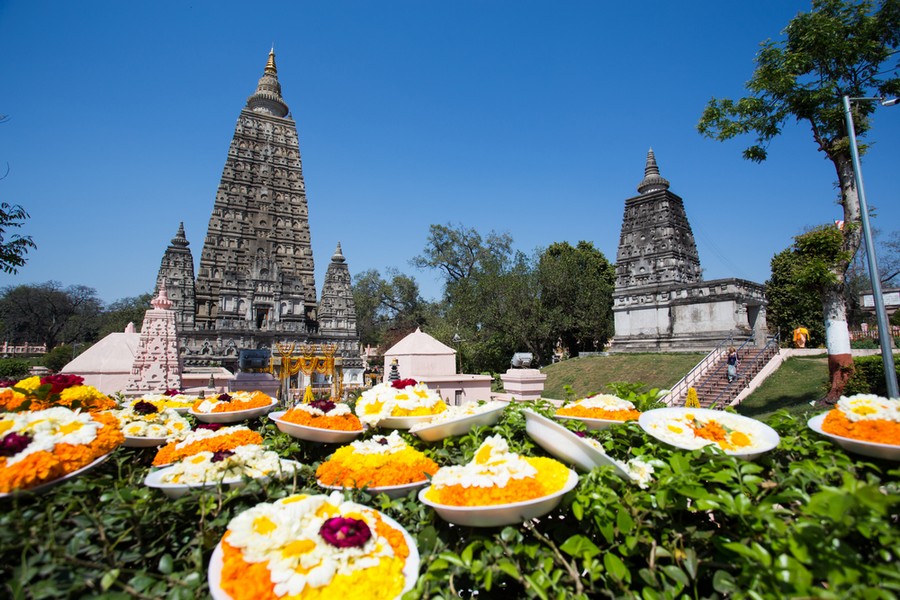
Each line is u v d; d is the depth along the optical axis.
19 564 2.59
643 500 3.04
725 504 2.68
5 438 3.06
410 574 2.58
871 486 2.23
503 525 2.88
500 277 42.16
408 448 4.01
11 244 12.33
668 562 2.99
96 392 5.83
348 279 48.38
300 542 2.47
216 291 42.28
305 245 46.97
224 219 43.56
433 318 63.16
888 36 13.97
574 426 4.78
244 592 2.30
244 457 3.65
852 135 12.48
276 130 47.47
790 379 21.48
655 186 36.97
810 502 2.42
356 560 2.48
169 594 2.46
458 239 55.69
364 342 70.88
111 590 2.53
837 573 2.18
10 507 2.86
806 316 36.75
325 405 4.86
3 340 71.38
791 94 14.60
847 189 14.45
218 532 3.06
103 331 67.88
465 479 2.96
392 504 3.33
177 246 41.06
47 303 75.56
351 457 3.80
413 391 5.01
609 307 42.06
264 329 42.56
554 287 41.50
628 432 4.45
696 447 3.54
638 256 36.25
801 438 3.94
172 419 5.51
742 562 2.52
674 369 26.03
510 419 5.04
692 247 36.84
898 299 16.28
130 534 3.01
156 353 13.90
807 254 14.52
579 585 2.58
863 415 3.50
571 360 34.69
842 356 14.28
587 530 3.13
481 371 41.19
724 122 16.12
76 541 2.62
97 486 3.36
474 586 3.02
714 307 30.36
